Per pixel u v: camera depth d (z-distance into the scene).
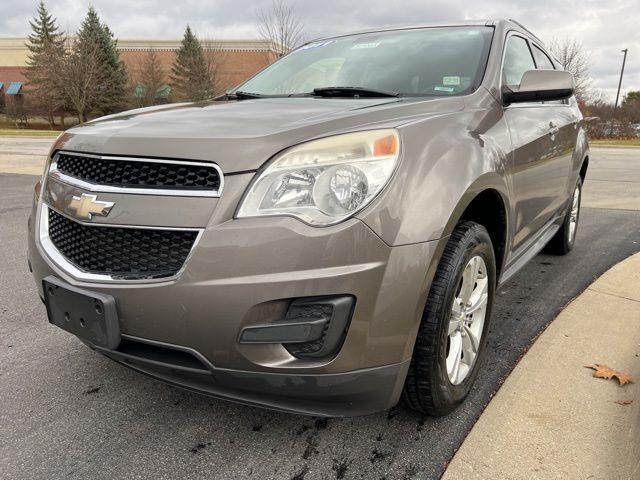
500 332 3.04
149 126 2.06
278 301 1.71
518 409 2.23
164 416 2.31
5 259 4.70
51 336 3.13
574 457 1.93
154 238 1.83
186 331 1.77
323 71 3.21
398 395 1.91
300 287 1.68
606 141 24.89
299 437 2.14
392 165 1.81
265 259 1.69
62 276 2.03
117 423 2.26
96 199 1.93
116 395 2.48
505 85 2.85
